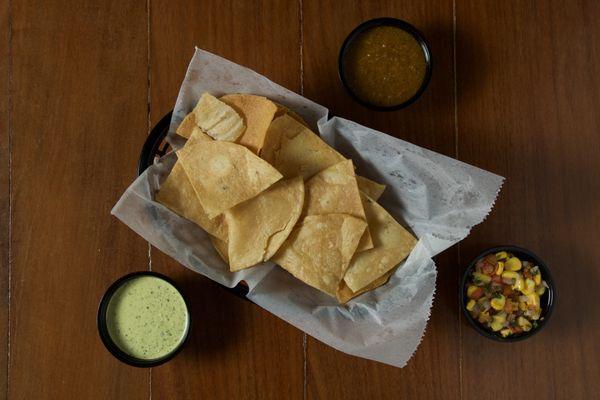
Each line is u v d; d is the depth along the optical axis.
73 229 0.71
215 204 0.62
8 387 0.71
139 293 0.68
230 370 0.71
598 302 0.72
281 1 0.72
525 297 0.69
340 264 0.63
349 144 0.66
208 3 0.72
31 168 0.72
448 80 0.72
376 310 0.65
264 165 0.62
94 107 0.72
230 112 0.63
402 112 0.71
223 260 0.65
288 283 0.66
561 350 0.72
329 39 0.72
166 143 0.70
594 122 0.72
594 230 0.72
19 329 0.71
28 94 0.72
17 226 0.71
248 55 0.72
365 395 0.71
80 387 0.71
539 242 0.72
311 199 0.64
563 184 0.72
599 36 0.72
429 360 0.72
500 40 0.72
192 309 0.71
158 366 0.71
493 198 0.62
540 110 0.72
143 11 0.72
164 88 0.72
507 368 0.72
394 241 0.64
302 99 0.65
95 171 0.72
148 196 0.64
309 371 0.71
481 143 0.72
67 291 0.71
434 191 0.65
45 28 0.72
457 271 0.71
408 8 0.72
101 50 0.72
